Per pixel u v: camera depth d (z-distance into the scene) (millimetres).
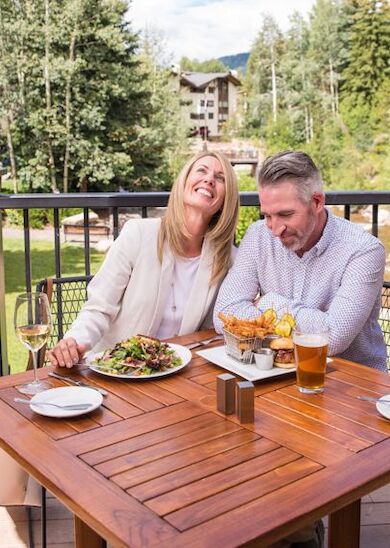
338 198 2477
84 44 20781
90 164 21188
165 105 22578
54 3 20562
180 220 1916
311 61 27422
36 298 1461
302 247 1787
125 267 1945
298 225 1692
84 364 1558
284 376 1491
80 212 16922
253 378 1443
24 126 21141
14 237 16188
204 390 1407
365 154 26734
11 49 20625
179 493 993
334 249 1787
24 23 20469
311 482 1024
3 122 20938
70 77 20578
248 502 967
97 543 1322
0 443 1182
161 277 1961
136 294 1963
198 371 1524
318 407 1318
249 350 1527
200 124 30500
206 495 987
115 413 1289
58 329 2273
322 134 27281
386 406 1293
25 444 1155
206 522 918
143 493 993
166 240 1957
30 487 1809
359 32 26250
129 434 1195
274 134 28672
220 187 1917
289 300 1783
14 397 1372
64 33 20578
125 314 1986
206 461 1093
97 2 20688
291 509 949
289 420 1256
